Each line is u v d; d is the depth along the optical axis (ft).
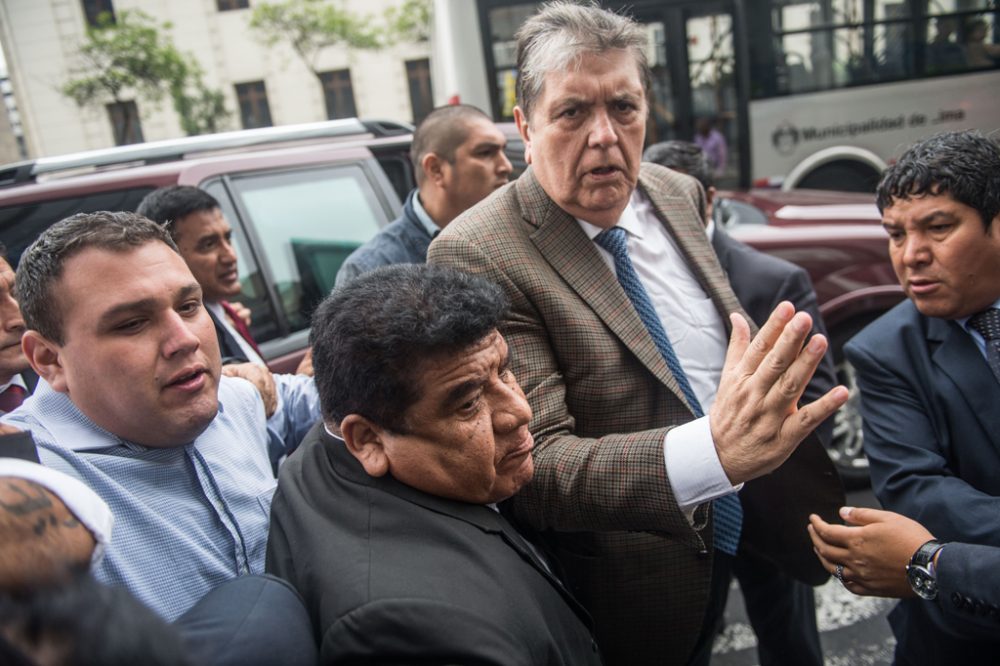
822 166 22.76
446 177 8.07
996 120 22.57
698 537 3.97
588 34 4.48
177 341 3.83
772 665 6.60
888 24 22.11
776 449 3.58
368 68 67.15
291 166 9.83
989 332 4.61
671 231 5.61
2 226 8.54
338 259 9.93
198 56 65.46
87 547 2.38
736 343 3.95
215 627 2.76
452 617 2.98
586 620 3.88
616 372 4.68
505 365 3.84
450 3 20.59
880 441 4.88
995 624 3.88
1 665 1.61
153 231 3.98
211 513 4.14
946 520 4.36
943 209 4.42
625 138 4.67
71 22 59.57
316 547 3.35
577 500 4.08
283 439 5.47
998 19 22.11
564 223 4.85
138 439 3.94
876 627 8.64
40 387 4.14
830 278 11.48
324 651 3.00
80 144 60.80
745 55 21.95
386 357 3.32
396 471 3.52
